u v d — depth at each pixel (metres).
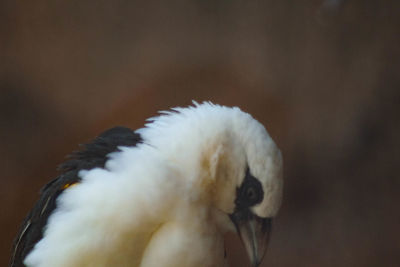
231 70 3.21
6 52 3.09
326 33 3.24
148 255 2.29
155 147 2.29
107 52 3.16
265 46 3.22
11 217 3.12
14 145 3.10
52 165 3.15
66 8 3.13
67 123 3.15
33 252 2.29
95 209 2.28
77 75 3.15
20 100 3.11
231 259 3.19
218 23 3.19
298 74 3.25
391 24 3.21
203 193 2.29
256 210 2.30
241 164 2.29
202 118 2.29
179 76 3.18
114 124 3.15
